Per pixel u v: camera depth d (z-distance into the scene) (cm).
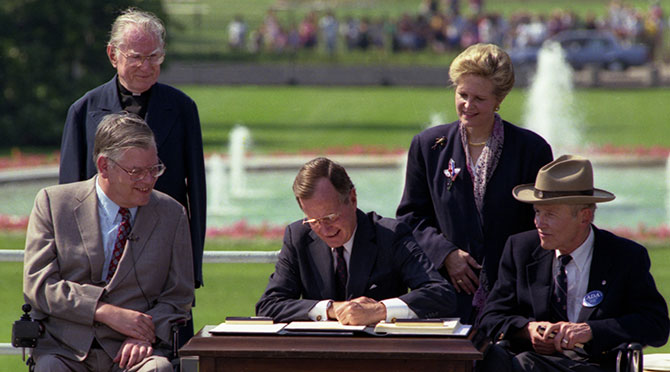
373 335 1053
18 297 2720
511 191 1284
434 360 1016
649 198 4572
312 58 11869
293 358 1028
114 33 1351
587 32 10669
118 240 1206
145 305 1205
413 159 1341
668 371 1262
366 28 12875
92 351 1173
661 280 2938
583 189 1162
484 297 1288
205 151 5931
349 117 7712
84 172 1372
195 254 1368
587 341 1139
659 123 7275
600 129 6981
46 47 6831
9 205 4431
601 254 1181
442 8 14638
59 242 1194
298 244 1223
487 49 1253
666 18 13762
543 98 8388
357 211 1223
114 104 1363
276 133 6844
